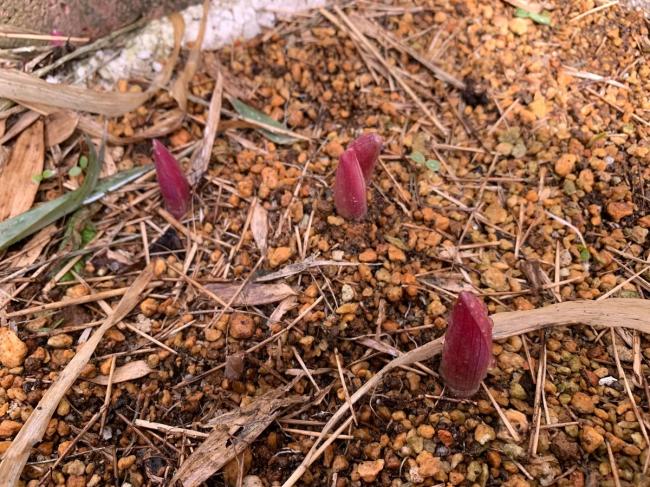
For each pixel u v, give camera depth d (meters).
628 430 0.18
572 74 0.26
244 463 0.18
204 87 0.26
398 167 0.24
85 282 0.22
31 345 0.20
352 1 0.28
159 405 0.19
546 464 0.17
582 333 0.20
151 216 0.23
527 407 0.19
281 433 0.19
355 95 0.26
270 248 0.22
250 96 0.26
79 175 0.24
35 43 0.25
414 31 0.28
